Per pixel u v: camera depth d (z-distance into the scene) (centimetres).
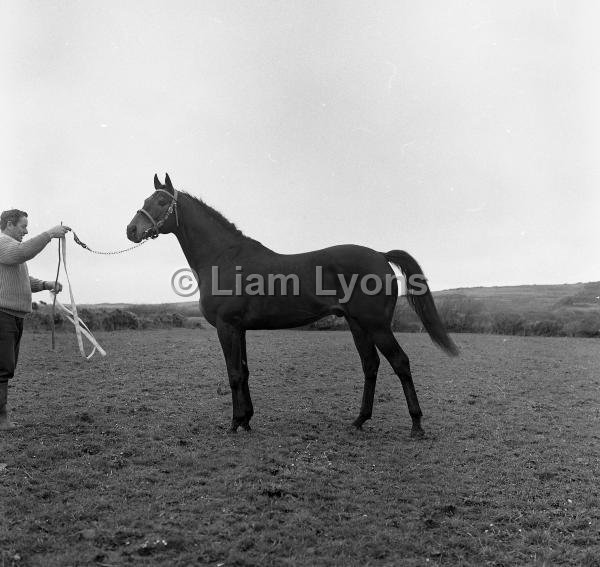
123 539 399
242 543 395
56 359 1208
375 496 491
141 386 926
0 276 621
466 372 1149
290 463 558
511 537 429
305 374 1087
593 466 580
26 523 415
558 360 1352
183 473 527
